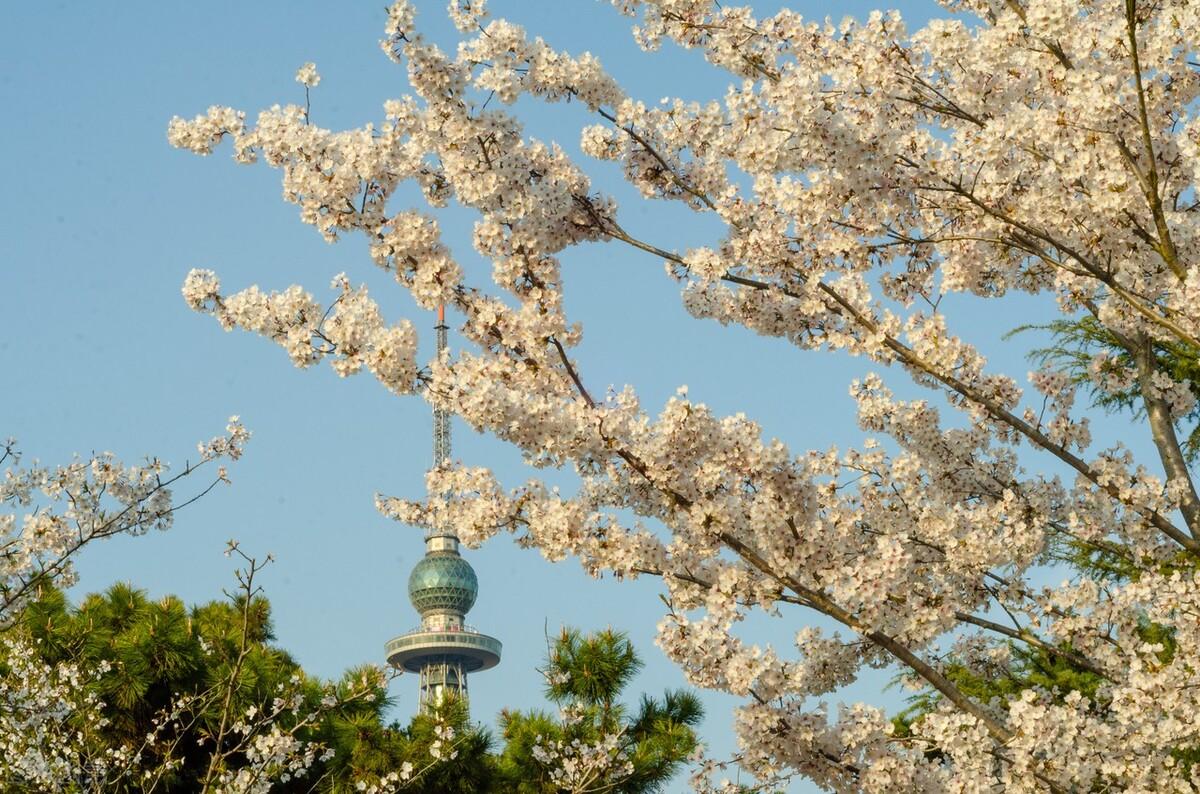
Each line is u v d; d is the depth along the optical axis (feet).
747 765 32.94
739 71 39.47
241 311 30.66
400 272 32.09
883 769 31.50
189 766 68.64
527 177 33.35
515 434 30.25
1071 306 42.11
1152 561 41.22
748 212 35.14
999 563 39.75
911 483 42.98
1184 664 35.12
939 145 33.81
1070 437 42.06
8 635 62.28
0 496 43.45
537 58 33.73
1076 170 32.19
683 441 30.53
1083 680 55.26
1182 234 35.40
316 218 31.83
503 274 32.40
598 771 67.00
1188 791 34.60
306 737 70.49
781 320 37.42
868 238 36.47
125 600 73.05
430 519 33.63
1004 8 39.93
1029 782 32.35
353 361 30.37
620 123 36.17
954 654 46.21
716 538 30.68
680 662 31.19
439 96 31.81
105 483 44.19
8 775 58.18
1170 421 41.83
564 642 71.31
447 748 69.51
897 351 35.99
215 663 70.74
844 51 37.76
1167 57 32.96
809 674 38.60
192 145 32.19
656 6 39.09
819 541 30.58
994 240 34.96
